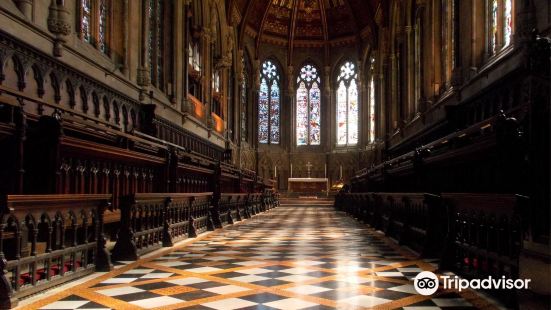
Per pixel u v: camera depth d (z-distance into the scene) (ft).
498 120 24.84
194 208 44.96
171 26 75.72
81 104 43.91
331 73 151.94
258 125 148.25
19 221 17.72
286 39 151.43
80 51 42.86
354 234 45.27
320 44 151.94
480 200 18.94
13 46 33.55
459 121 56.65
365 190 85.35
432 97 74.18
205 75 98.48
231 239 40.47
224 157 111.75
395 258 29.17
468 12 57.06
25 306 17.07
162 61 73.20
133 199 28.37
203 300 18.10
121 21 55.47
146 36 61.16
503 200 16.31
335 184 144.66
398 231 39.27
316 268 25.49
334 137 151.53
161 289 20.04
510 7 48.19
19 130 26.71
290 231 48.55
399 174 54.34
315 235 44.16
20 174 26.66
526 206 14.76
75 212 22.15
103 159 38.17
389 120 110.32
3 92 28.99
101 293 19.26
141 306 17.17
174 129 73.51
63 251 20.93
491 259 18.57
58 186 29.30
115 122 51.75
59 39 38.40
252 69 145.89
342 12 145.48
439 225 29.60
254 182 102.99
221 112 115.14
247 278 22.54
